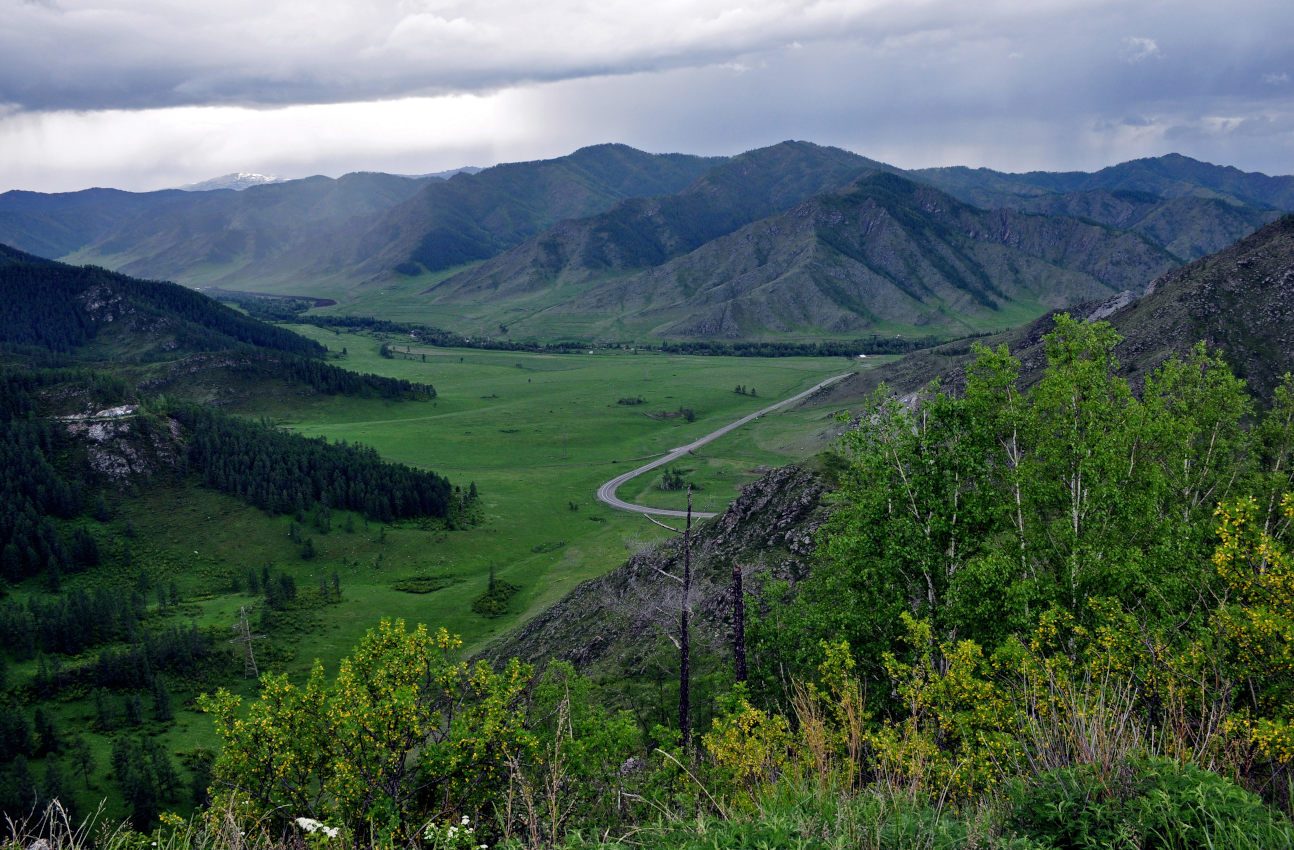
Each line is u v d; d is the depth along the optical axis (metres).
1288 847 6.35
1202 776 7.30
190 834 9.08
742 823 8.15
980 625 22.22
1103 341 25.05
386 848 11.09
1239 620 11.98
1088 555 21.66
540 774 13.62
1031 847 7.02
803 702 13.70
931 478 24.53
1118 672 13.32
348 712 13.59
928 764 10.67
